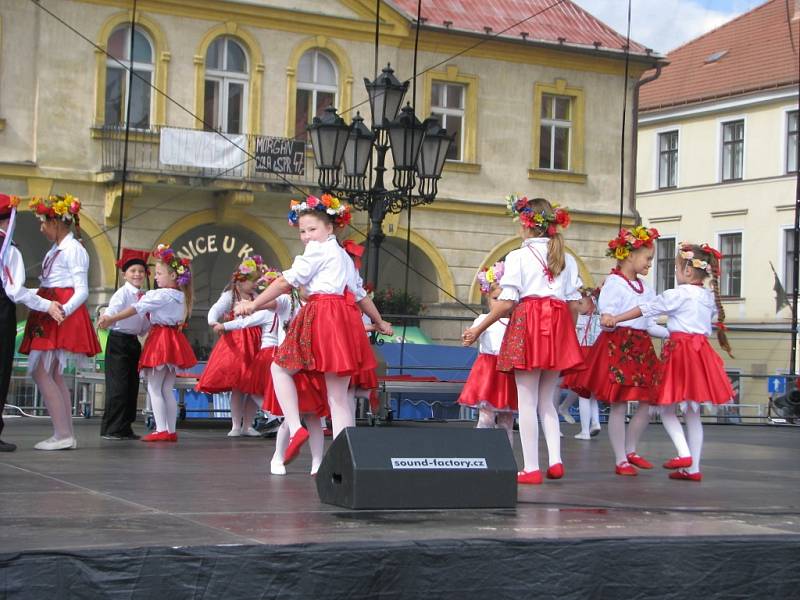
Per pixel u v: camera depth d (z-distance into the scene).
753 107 35.62
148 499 5.73
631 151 28.20
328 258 6.78
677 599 4.71
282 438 7.21
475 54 26.38
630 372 8.12
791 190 34.56
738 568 4.80
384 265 27.53
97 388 17.41
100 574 3.92
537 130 27.12
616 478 7.75
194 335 25.23
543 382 7.37
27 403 16.08
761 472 8.55
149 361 10.16
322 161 14.48
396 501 5.39
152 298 10.03
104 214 22.95
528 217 7.14
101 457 8.25
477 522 5.11
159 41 23.23
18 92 22.27
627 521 5.32
